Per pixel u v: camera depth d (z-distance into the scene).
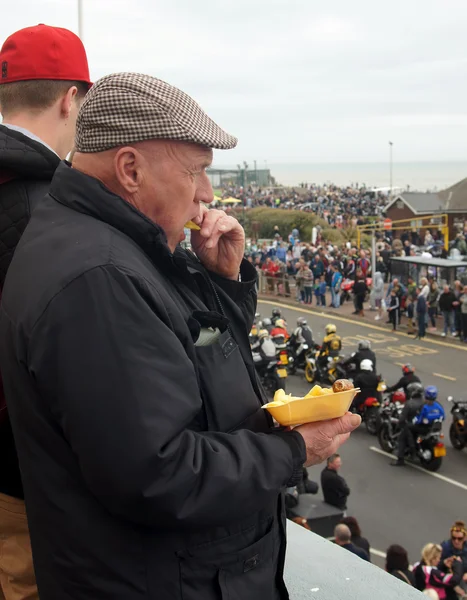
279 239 46.03
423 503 12.74
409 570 8.84
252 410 1.78
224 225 2.08
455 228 47.34
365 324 29.06
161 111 1.58
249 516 1.64
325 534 9.93
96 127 1.61
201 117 1.67
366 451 15.14
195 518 1.47
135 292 1.49
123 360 1.43
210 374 1.71
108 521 1.51
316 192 103.06
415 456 14.30
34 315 1.46
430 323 28.09
